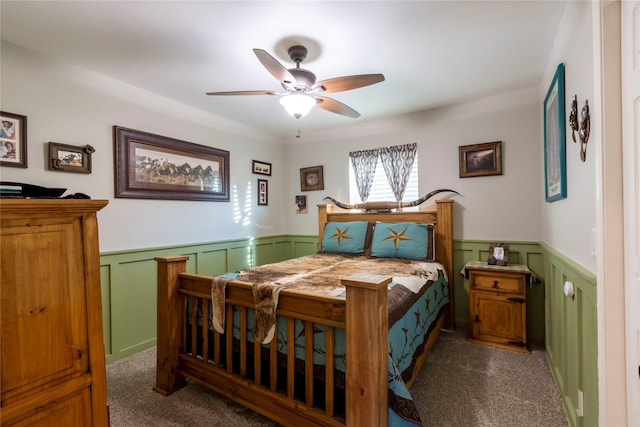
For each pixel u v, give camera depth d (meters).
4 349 0.81
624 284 1.04
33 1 1.55
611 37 1.06
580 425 1.47
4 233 0.81
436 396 1.90
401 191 3.47
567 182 1.75
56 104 2.19
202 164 3.26
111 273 2.50
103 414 1.02
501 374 2.15
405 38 1.92
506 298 2.57
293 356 1.57
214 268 3.39
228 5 1.60
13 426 0.82
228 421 1.71
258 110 3.25
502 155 2.94
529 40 1.96
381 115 3.48
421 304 2.05
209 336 2.03
